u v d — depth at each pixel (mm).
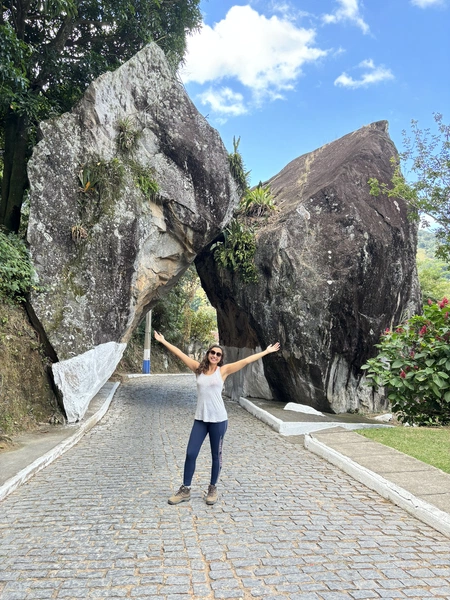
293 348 10234
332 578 2875
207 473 5398
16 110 9562
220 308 14516
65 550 3273
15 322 8039
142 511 4066
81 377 8453
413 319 7723
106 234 9102
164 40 12836
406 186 11398
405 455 5734
